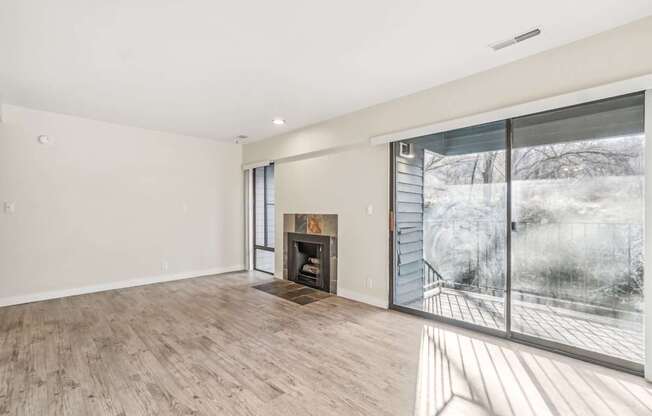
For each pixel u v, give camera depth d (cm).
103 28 221
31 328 315
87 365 242
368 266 397
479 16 211
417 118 342
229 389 211
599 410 190
